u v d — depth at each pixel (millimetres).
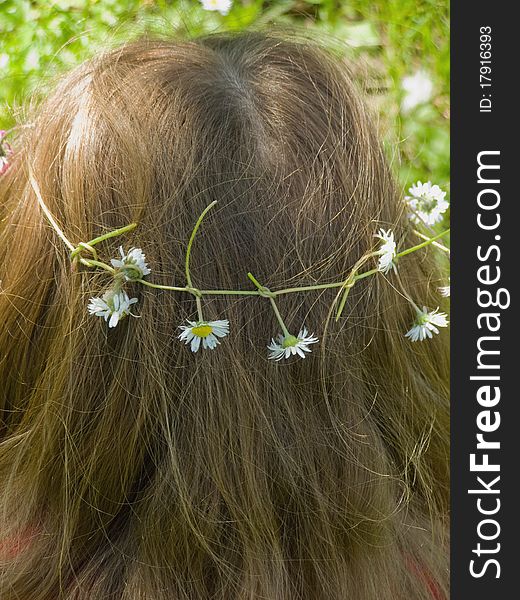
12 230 757
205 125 712
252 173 706
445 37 1873
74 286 700
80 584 736
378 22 1870
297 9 1846
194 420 713
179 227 694
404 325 812
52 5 1719
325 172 733
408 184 1715
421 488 859
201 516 723
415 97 1808
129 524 747
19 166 781
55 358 723
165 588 726
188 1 1688
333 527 758
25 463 760
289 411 729
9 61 1683
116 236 693
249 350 711
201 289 694
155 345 697
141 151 699
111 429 719
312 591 757
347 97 790
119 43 949
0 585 744
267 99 744
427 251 951
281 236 708
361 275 721
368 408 783
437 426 884
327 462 747
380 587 779
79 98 750
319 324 724
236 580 731
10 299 739
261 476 728
